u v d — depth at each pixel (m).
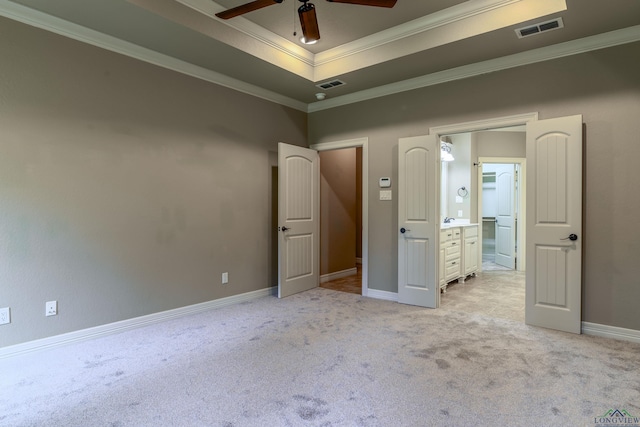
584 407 1.95
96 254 2.98
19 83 2.59
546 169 3.18
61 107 2.79
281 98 4.60
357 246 7.09
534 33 2.95
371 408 1.95
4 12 2.52
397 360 2.55
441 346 2.81
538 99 3.29
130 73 3.18
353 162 6.03
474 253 5.69
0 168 2.53
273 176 4.55
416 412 1.91
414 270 4.00
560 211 3.12
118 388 2.16
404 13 3.15
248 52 3.34
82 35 2.87
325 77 3.98
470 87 3.66
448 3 2.99
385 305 4.00
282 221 4.34
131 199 3.19
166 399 2.04
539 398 2.04
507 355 2.63
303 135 4.97
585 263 3.08
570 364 2.48
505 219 6.68
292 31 3.50
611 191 2.97
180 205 3.55
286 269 4.40
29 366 2.45
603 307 3.01
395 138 4.21
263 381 2.25
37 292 2.68
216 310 3.80
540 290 3.24
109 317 3.06
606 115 2.98
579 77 3.09
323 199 5.37
